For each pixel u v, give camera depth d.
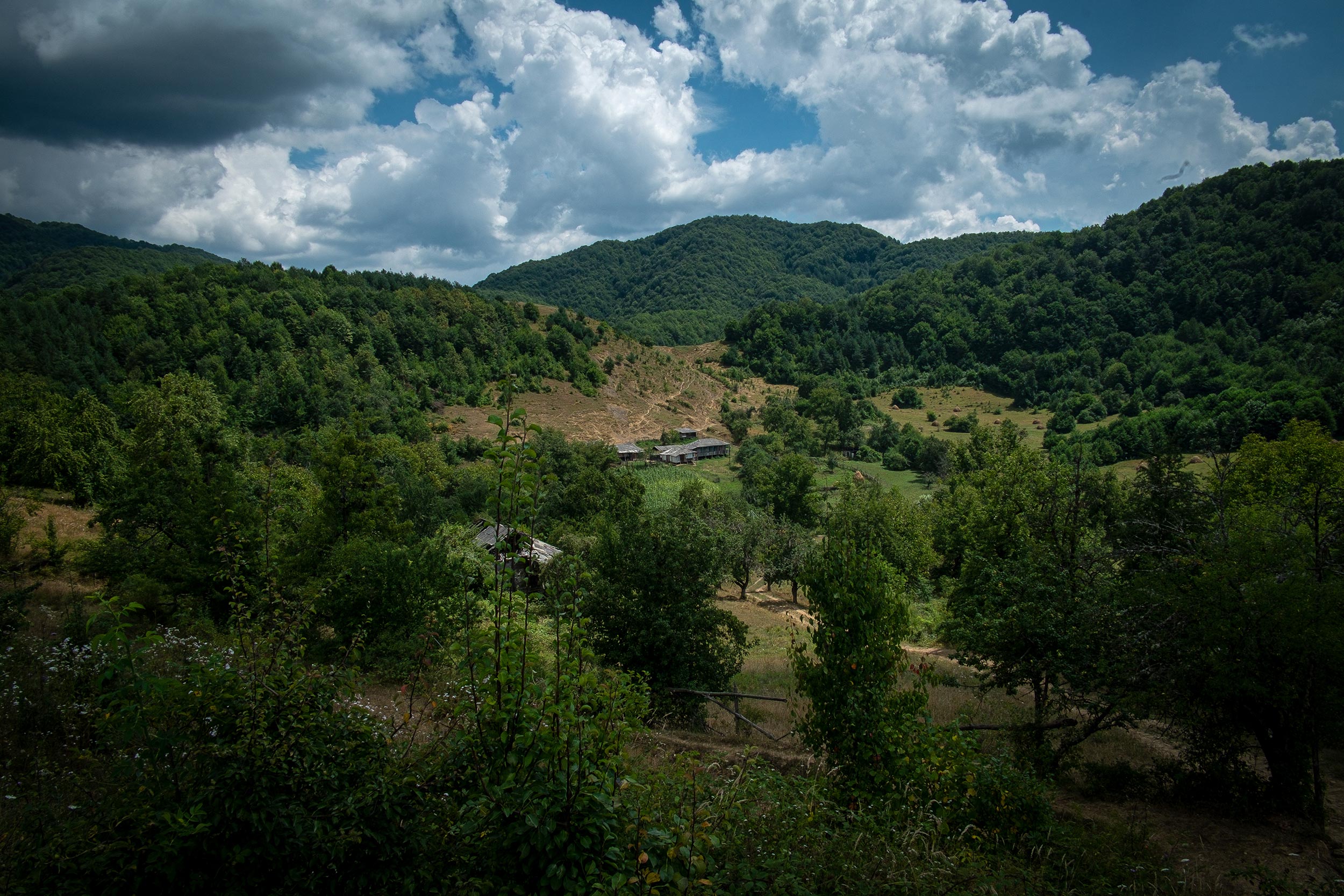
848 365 169.38
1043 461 41.28
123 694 3.95
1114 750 14.23
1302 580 10.05
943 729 7.93
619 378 141.50
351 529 20.02
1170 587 11.12
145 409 47.91
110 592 15.56
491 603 4.98
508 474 4.80
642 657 14.23
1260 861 8.27
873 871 5.10
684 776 5.50
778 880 4.56
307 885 3.72
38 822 3.81
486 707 4.61
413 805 4.29
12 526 20.61
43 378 71.56
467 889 3.91
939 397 147.25
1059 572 12.50
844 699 7.81
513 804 4.12
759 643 28.16
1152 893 6.29
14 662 7.91
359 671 5.30
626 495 55.09
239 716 3.97
